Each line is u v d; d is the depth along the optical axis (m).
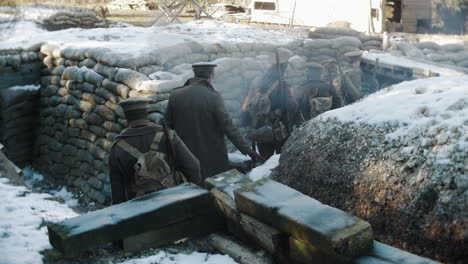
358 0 12.80
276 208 2.34
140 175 3.01
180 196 2.70
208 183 2.85
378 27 12.86
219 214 2.76
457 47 10.00
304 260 2.23
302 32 12.36
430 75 7.97
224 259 2.51
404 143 2.99
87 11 10.77
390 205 2.85
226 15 16.12
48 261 2.46
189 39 8.12
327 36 10.74
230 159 6.20
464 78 3.90
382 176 2.97
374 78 8.36
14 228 2.92
